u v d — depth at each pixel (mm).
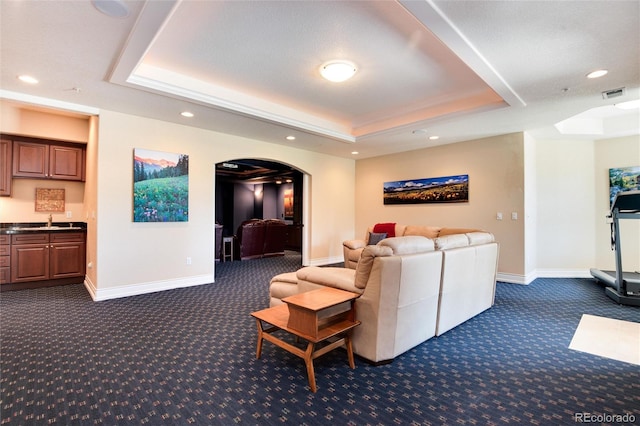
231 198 11508
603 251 5352
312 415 1765
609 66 2715
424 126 4633
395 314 2355
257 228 7547
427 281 2615
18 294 4184
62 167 4828
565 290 4562
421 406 1853
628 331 3021
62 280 4695
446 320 2932
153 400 1888
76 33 2266
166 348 2600
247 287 4672
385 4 2191
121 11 2010
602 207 5363
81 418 1720
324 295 2332
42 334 2861
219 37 2633
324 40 2672
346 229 7211
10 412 1766
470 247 3229
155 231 4375
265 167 9117
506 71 2811
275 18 2357
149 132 4277
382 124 5168
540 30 2191
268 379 2143
